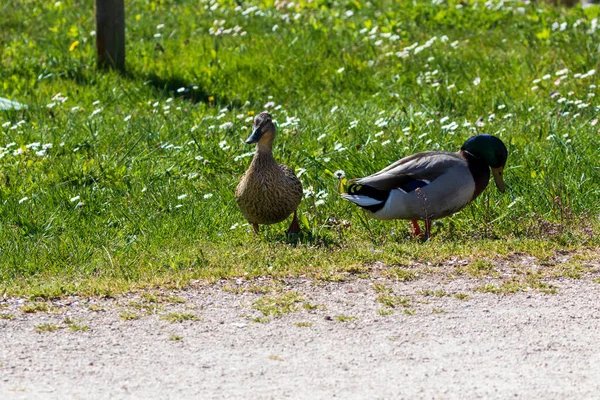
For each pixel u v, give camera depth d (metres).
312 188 12.77
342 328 9.12
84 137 15.67
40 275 10.91
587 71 19.22
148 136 15.73
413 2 26.38
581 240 11.88
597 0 28.09
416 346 8.65
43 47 22.19
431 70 20.16
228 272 10.74
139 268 11.02
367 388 7.71
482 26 23.78
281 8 26.39
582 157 14.22
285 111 17.25
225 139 15.41
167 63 20.97
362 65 20.59
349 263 11.03
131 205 13.05
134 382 7.84
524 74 19.45
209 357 8.40
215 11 25.84
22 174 14.03
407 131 15.44
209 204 13.10
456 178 11.82
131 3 26.80
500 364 8.23
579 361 8.31
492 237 12.12
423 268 10.95
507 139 15.27
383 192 11.88
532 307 9.70
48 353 8.50
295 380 7.88
